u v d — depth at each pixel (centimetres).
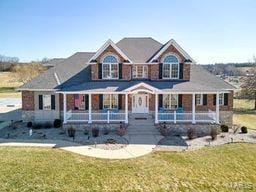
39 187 1744
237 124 3891
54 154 2312
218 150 2539
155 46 3884
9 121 3778
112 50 3494
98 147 2545
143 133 3045
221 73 14688
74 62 3994
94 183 1836
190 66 3688
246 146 2669
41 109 3544
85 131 3081
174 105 3506
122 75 3522
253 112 5431
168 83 3406
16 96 7606
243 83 6500
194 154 2419
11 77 11100
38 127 3309
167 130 3109
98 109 3509
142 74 3609
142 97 3544
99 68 3516
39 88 3450
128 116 3478
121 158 2266
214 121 3170
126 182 1869
